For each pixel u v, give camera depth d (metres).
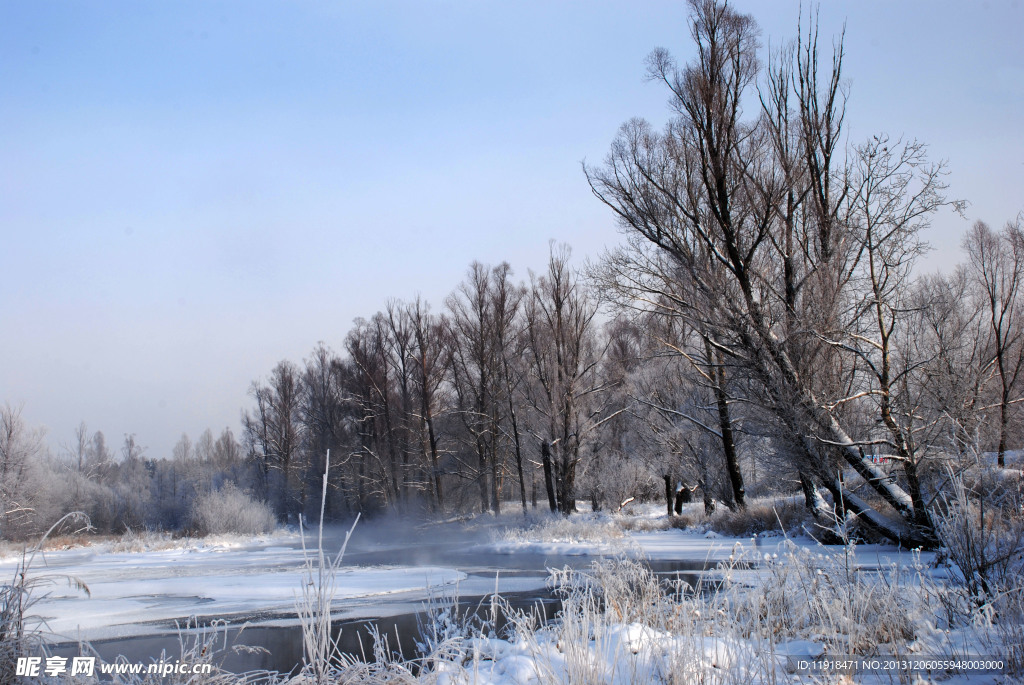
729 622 5.41
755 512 23.67
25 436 42.41
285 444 64.62
